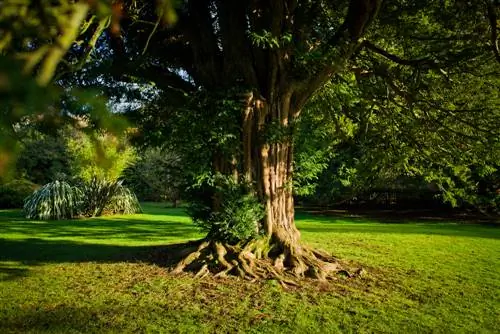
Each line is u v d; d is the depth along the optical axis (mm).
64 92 708
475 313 5895
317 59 7203
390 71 8742
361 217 21047
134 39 8289
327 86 9250
